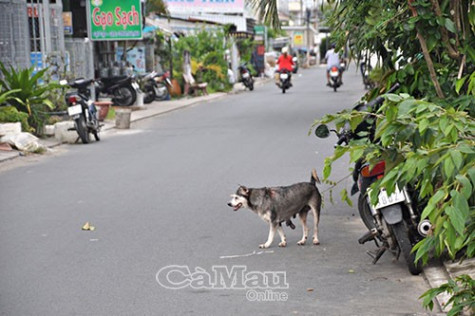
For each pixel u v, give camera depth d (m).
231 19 76.50
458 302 7.69
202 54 58.19
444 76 11.26
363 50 12.63
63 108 30.84
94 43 44.41
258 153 23.50
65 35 38.88
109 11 37.38
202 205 16.19
